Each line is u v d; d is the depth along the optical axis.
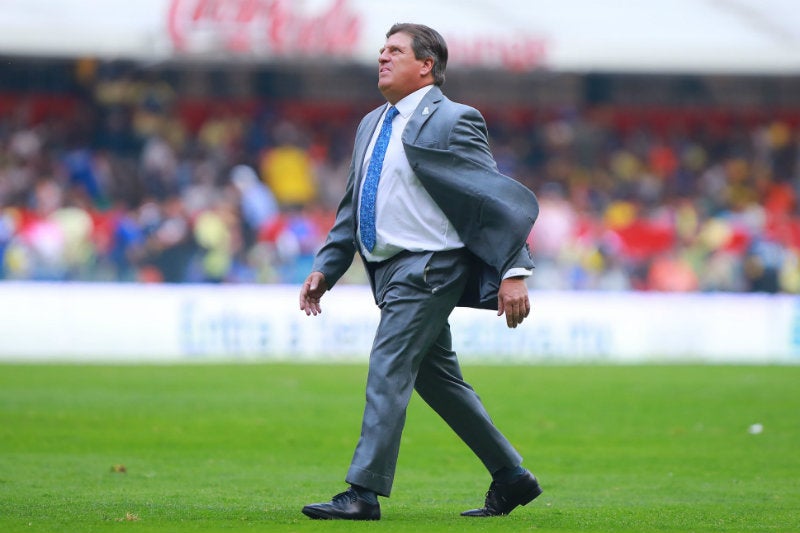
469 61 90.25
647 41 92.25
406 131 19.72
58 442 33.75
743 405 45.03
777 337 73.56
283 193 91.00
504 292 19.16
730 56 92.25
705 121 107.31
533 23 91.62
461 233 19.58
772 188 99.19
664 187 99.12
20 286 67.00
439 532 18.14
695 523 20.69
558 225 79.19
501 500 20.88
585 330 71.25
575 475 28.86
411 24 20.22
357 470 19.08
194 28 87.00
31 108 96.44
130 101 98.06
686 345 72.62
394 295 19.64
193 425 38.00
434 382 20.25
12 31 85.38
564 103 107.06
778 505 23.55
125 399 45.12
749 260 77.06
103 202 86.62
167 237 70.75
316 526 18.50
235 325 68.25
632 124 106.94
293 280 73.44
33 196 83.75
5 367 59.41
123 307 67.44
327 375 56.31
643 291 76.44
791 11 95.19
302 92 103.25
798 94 108.06
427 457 32.19
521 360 69.19
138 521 19.36
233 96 102.00
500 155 100.88
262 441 34.75
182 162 92.50
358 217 20.31
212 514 20.61
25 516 20.28
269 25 87.44
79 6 87.12
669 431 37.78
